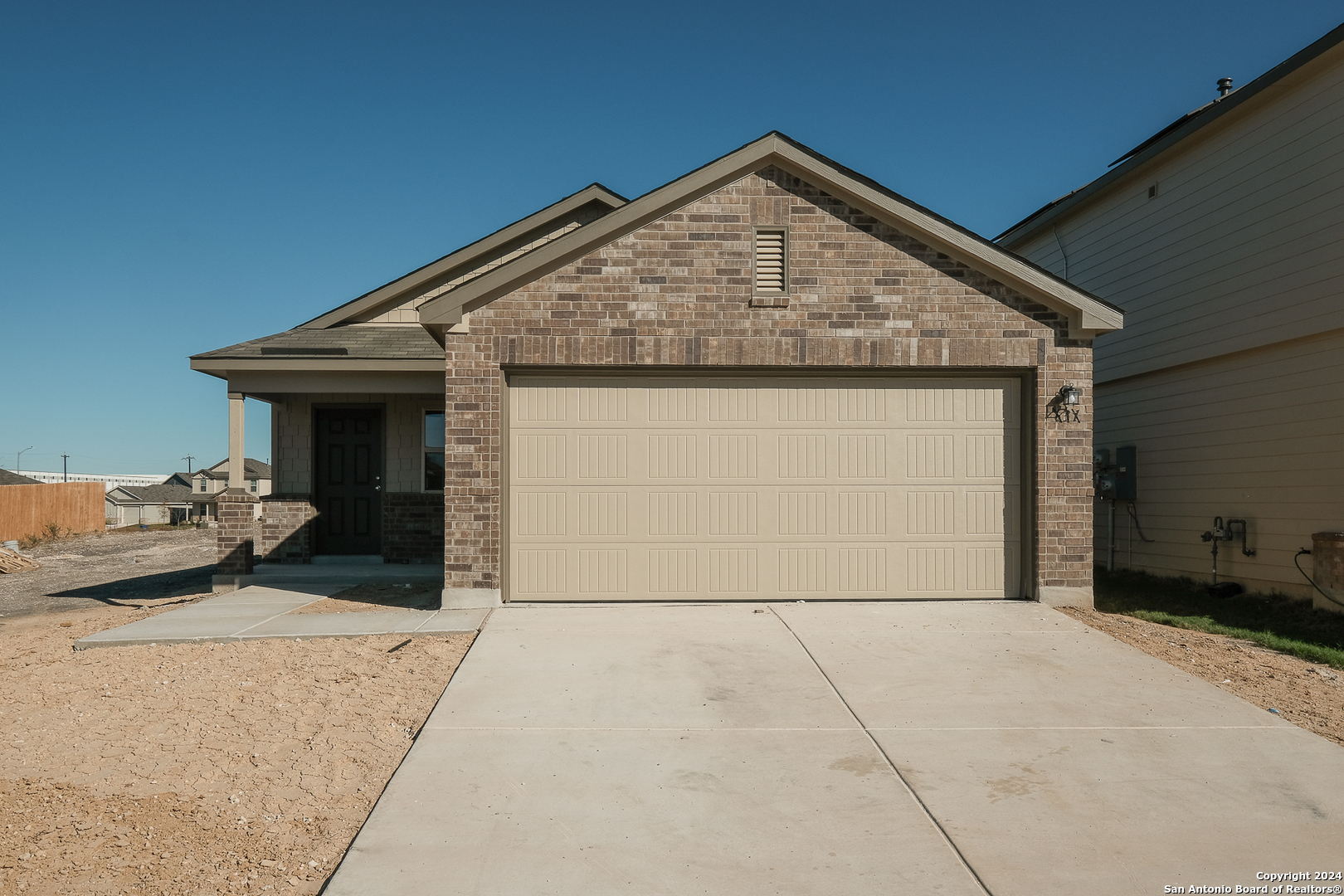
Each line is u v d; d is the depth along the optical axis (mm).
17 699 6488
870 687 6617
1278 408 10828
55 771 5145
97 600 13242
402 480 13414
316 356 11461
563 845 4234
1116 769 5152
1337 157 9805
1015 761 5270
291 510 13336
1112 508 14055
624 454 9359
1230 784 4949
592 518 9344
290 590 11102
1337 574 9586
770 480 9445
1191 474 12438
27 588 15180
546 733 5688
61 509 31297
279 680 6785
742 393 9430
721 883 3893
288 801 4770
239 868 4055
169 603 11750
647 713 6055
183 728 5812
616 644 7727
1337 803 4707
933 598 9484
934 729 5781
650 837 4312
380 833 4332
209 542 28203
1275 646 8234
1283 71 10117
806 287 9211
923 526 9500
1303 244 10297
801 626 8391
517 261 8984
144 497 54719
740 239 9195
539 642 7770
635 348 9109
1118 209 14172
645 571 9359
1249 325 11172
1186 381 12570
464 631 8172
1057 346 9359
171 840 4305
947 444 9531
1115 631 8375
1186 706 6246
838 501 9477
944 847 4215
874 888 3852
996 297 9297
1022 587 9547
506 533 9273
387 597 10359
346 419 13664
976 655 7480
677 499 9391
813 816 4551
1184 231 12469
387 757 5355
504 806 4648
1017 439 9578
